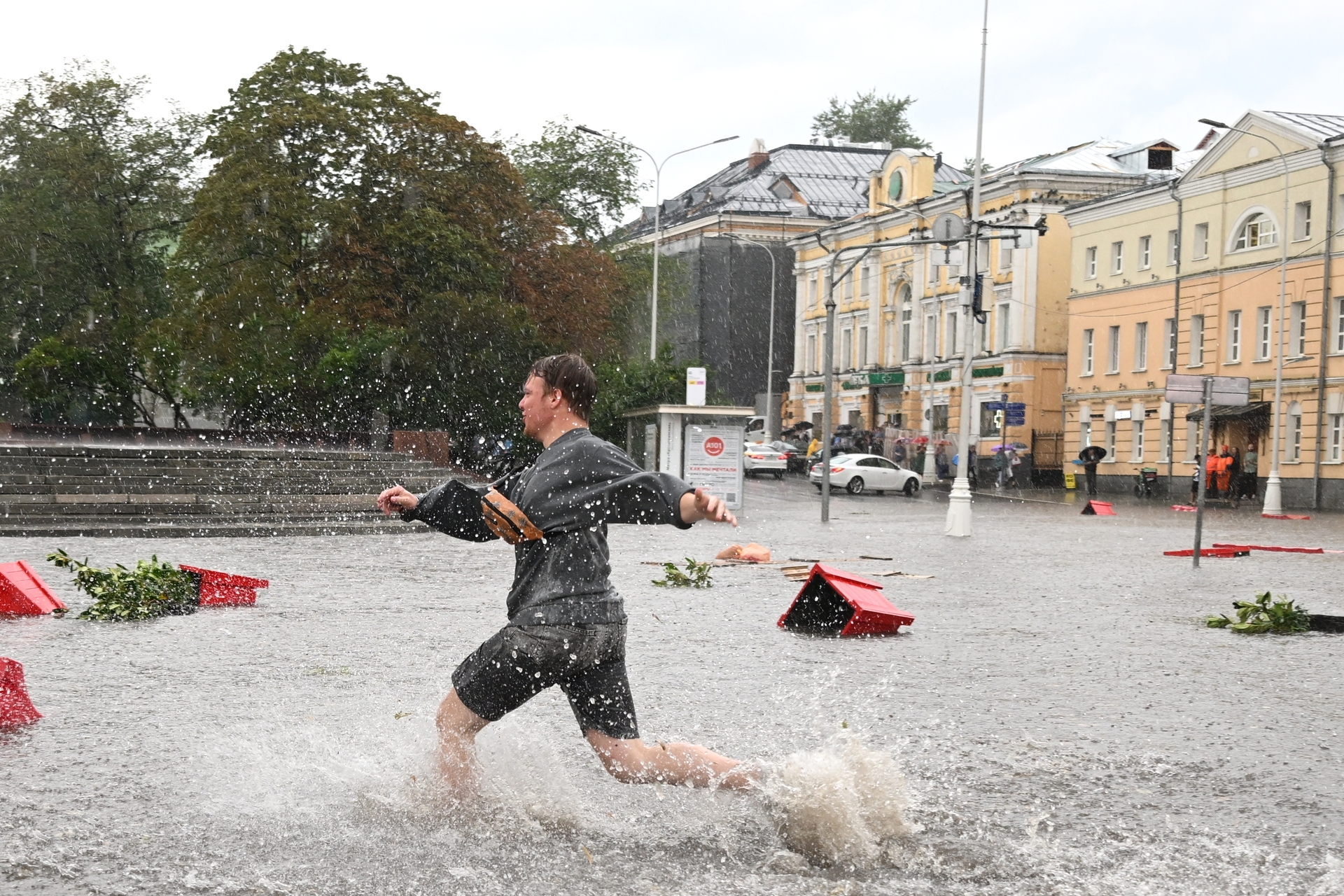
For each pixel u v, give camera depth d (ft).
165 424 234.79
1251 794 21.43
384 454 125.39
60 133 192.03
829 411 114.73
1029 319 229.04
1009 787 21.58
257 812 18.85
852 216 309.01
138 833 17.94
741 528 105.09
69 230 189.88
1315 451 170.81
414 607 45.85
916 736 25.58
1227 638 41.32
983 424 239.50
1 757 22.47
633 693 29.63
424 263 172.24
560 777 20.49
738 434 133.08
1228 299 187.73
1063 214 224.33
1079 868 17.17
